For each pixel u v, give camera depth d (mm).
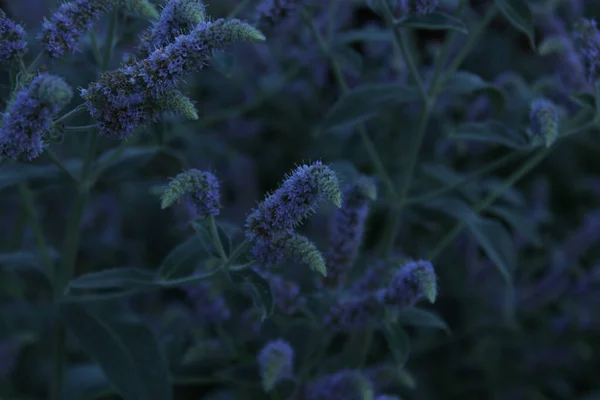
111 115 899
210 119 1294
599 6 1800
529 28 1073
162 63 893
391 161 1339
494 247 1130
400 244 1305
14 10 1277
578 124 1150
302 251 935
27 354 1181
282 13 1084
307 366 1061
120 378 1025
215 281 1073
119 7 1021
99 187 1327
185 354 1110
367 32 1210
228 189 1452
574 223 1581
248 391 1157
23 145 880
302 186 916
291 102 1481
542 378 1346
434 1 1046
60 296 1079
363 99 1119
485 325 1302
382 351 1217
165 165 1258
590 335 1355
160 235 1442
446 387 1316
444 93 1347
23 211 1208
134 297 1293
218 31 895
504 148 1354
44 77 875
